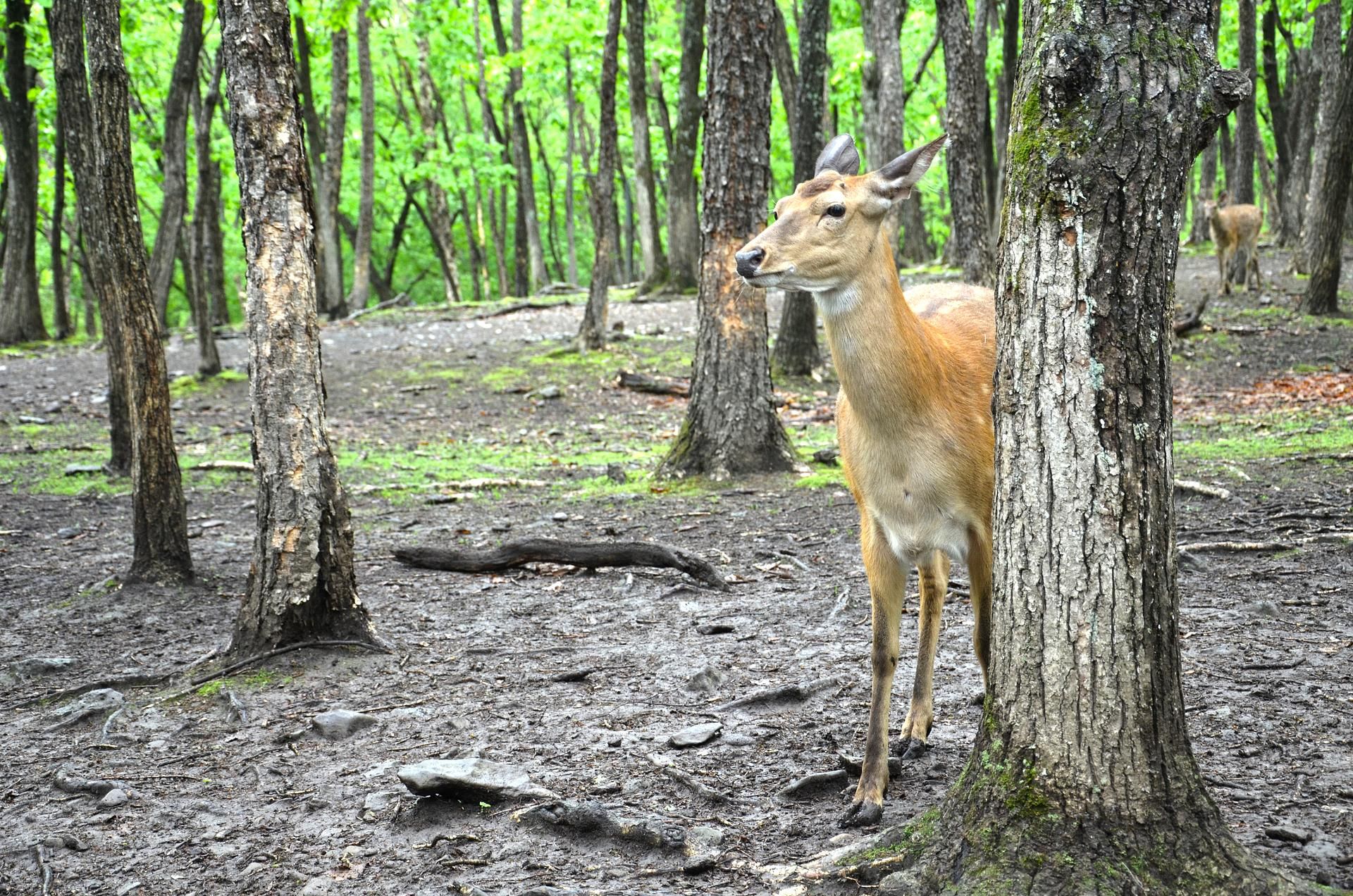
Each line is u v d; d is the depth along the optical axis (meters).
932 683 4.21
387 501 9.77
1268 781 3.68
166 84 25.89
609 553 7.00
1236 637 5.25
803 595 6.46
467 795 3.84
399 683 5.23
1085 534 2.77
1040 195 2.80
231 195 28.98
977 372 3.90
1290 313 17.16
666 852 3.44
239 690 5.14
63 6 8.35
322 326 21.59
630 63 22.84
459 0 26.19
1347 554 6.45
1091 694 2.77
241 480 10.67
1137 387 2.75
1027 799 2.82
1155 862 2.71
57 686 5.45
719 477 9.65
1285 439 10.09
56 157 21.61
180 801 4.07
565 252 45.78
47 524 9.05
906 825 3.21
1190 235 30.19
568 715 4.75
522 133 28.33
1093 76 2.72
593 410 14.02
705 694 4.96
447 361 16.83
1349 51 16.30
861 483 3.77
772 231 3.57
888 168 3.62
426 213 37.84
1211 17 2.82
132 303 7.02
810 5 13.67
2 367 17.61
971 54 13.23
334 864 3.53
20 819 3.96
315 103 27.83
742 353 9.68
